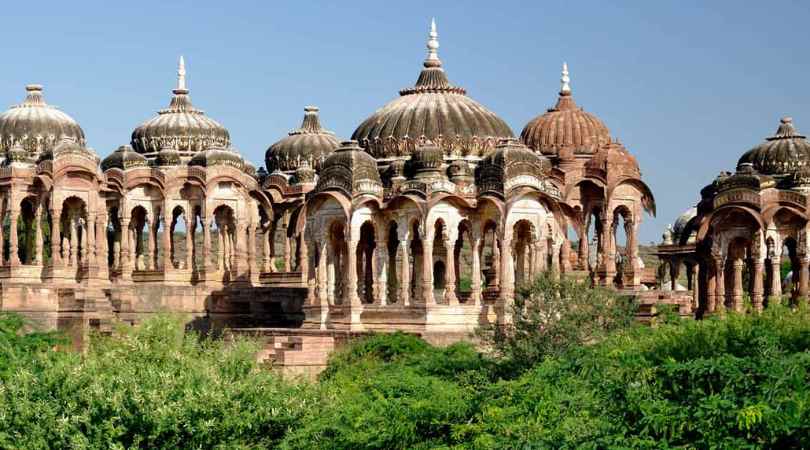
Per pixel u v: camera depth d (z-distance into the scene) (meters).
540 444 28.70
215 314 56.25
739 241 54.53
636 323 44.12
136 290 55.19
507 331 42.81
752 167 56.56
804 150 60.50
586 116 61.56
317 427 33.38
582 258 56.91
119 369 34.41
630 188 56.94
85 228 56.28
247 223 59.41
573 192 57.06
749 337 34.28
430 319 48.78
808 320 35.47
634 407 29.31
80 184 55.50
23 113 60.72
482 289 54.19
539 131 61.19
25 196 55.69
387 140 55.50
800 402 27.69
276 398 34.31
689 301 53.66
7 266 54.78
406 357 44.91
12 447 32.84
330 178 51.16
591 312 42.38
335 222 51.00
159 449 33.12
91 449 32.69
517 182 50.06
